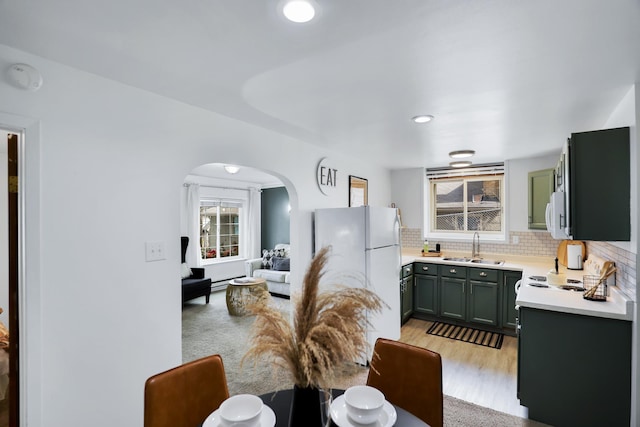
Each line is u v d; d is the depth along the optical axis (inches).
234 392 101.1
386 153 153.3
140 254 77.5
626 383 78.5
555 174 130.2
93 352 69.3
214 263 254.4
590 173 79.4
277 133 116.6
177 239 85.4
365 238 119.6
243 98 83.4
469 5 45.9
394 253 136.4
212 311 191.0
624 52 59.1
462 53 60.2
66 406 65.2
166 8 47.1
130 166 75.9
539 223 150.6
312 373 37.4
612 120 93.6
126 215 75.1
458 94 80.0
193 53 60.9
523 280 120.9
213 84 74.9
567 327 84.5
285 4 46.0
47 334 62.9
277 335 40.2
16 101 59.6
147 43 57.2
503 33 53.2
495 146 137.9
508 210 170.1
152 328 79.7
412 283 173.0
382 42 56.3
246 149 104.3
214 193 255.9
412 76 70.1
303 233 129.6
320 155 140.1
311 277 40.6
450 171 189.2
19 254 61.4
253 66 65.7
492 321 152.8
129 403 74.9
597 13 47.5
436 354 57.1
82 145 68.2
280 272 227.6
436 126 108.2
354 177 164.4
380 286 124.5
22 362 60.3
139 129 77.5
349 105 88.3
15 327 61.6
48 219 63.3
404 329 158.2
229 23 50.8
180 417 52.1
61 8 47.1
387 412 47.1
